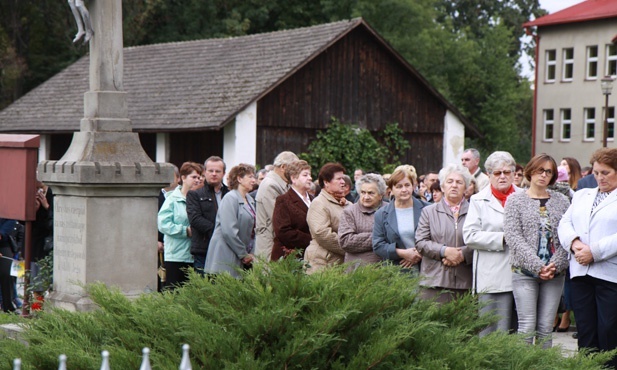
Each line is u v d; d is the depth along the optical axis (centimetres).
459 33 6406
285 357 486
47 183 1002
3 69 4534
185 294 559
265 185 1097
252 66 3161
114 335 547
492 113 6181
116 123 989
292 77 3058
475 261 869
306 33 3253
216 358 491
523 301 841
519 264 838
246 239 1067
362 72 3219
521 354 552
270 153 3003
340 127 3145
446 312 579
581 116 5591
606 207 813
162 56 3634
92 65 1000
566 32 5650
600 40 5459
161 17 4866
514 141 6544
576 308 833
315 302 511
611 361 809
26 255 1078
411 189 924
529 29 5869
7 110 3794
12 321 639
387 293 529
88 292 601
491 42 6300
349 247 932
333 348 504
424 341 522
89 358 499
